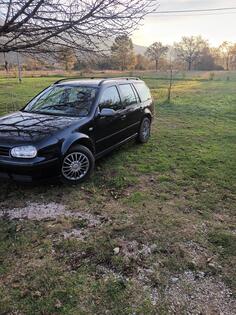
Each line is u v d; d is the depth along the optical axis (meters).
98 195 4.52
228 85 28.89
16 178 4.30
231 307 2.55
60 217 3.91
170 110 12.88
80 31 3.83
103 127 5.40
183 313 2.48
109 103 5.68
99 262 3.07
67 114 5.18
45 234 3.54
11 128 4.61
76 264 3.04
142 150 6.80
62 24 3.71
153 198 4.45
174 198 4.47
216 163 6.01
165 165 5.84
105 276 2.87
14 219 3.86
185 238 3.47
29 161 4.19
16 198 4.41
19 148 4.18
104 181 5.02
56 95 5.64
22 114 5.25
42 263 3.04
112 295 2.64
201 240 3.44
